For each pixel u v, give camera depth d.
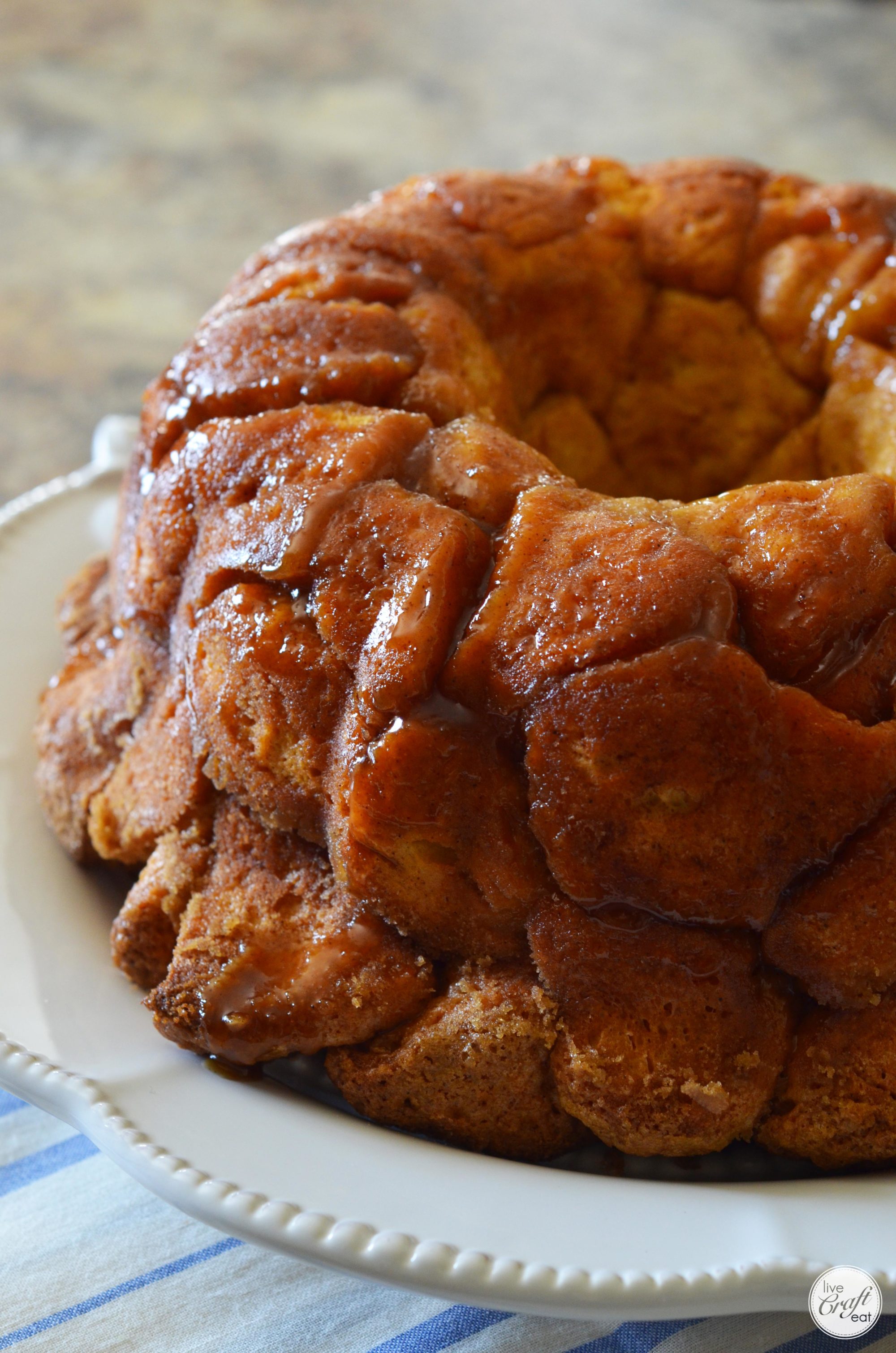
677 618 0.33
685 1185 0.34
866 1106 0.35
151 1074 0.35
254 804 0.36
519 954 0.35
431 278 0.41
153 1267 0.35
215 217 0.84
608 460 0.45
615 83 1.03
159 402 0.39
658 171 0.46
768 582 0.34
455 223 0.43
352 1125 0.35
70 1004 0.36
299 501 0.35
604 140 0.95
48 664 0.44
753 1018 0.35
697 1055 0.34
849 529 0.35
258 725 0.35
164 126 0.93
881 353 0.43
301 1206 0.32
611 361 0.45
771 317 0.44
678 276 0.44
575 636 0.33
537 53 1.07
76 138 0.91
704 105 1.00
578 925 0.34
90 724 0.40
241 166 0.89
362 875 0.35
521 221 0.43
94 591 0.45
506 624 0.34
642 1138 0.35
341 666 0.35
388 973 0.35
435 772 0.34
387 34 1.08
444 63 1.04
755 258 0.44
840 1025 0.35
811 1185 0.34
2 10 1.07
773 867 0.34
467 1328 0.34
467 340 0.40
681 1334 0.34
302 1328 0.34
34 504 0.48
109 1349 0.34
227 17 1.09
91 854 0.40
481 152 0.93
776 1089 0.35
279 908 0.36
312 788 0.35
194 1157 0.33
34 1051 0.35
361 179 0.89
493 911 0.35
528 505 0.35
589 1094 0.34
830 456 0.43
